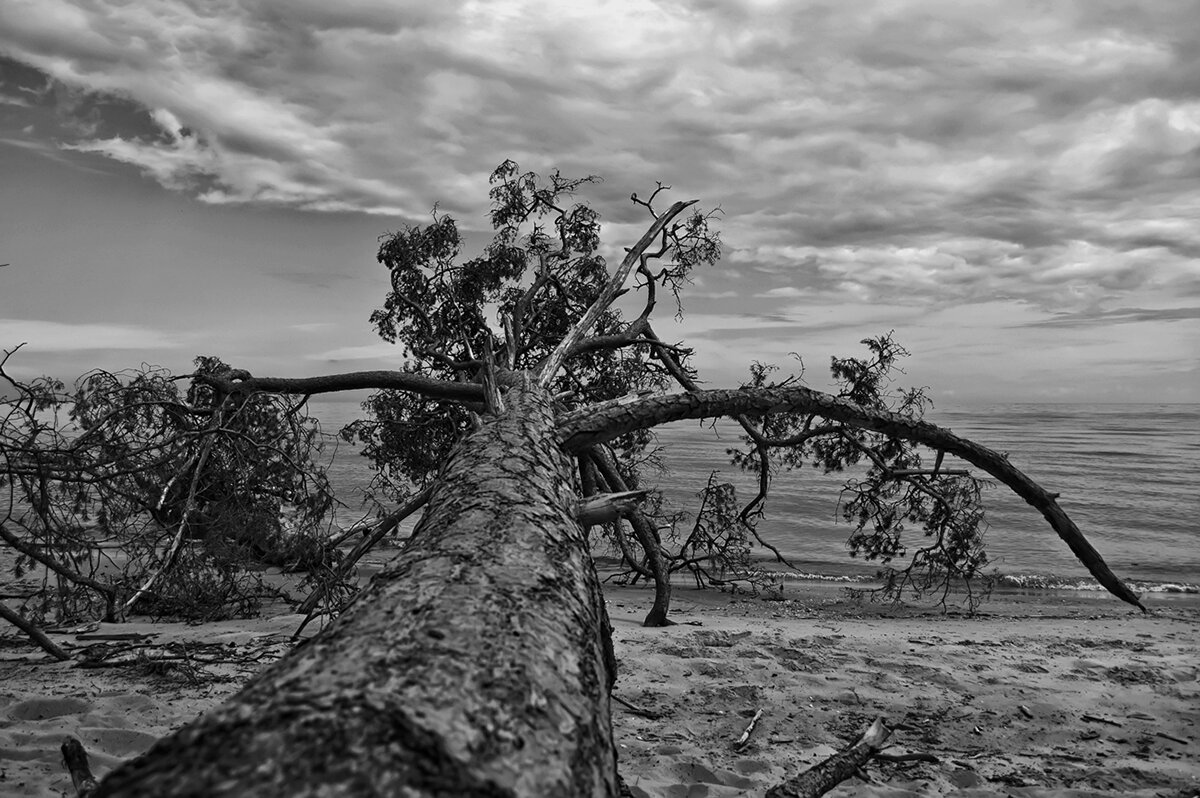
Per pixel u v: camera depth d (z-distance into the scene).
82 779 2.51
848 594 14.29
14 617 5.85
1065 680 6.65
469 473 2.82
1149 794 4.20
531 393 5.41
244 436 7.59
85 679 5.45
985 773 4.48
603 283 12.46
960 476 10.09
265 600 9.89
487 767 0.98
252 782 0.79
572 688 1.39
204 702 4.86
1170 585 16.86
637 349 11.91
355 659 1.18
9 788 3.39
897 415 6.94
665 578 9.57
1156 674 6.93
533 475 2.93
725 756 4.58
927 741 5.07
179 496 8.30
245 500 8.11
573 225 12.48
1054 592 15.76
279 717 0.94
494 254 12.42
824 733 5.13
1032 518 28.08
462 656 1.26
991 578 13.52
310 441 8.10
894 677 6.48
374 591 1.61
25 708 4.66
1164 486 42.31
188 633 7.32
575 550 2.28
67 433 6.45
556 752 1.15
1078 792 4.19
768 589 13.95
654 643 7.54
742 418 10.14
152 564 7.88
